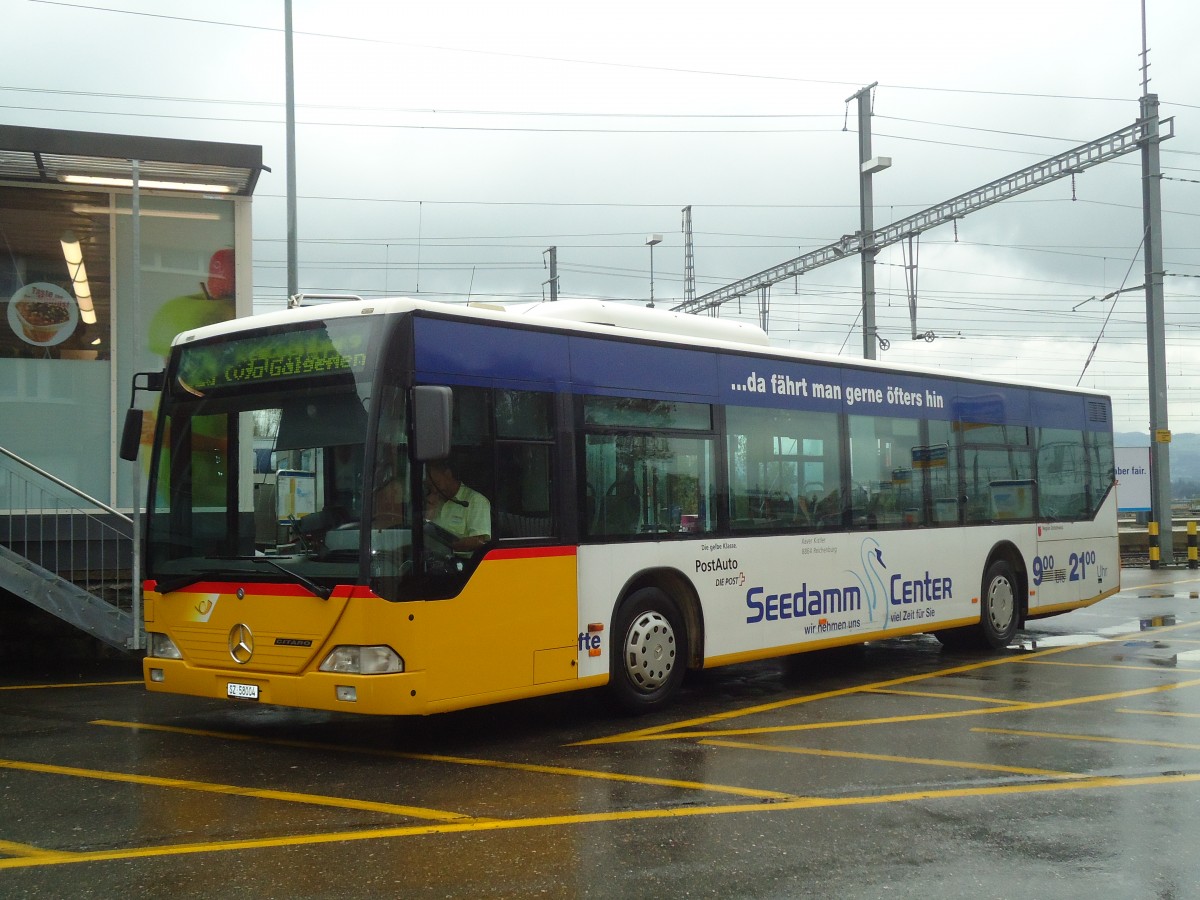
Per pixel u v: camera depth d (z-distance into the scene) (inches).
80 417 553.6
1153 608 703.1
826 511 429.1
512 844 219.3
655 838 223.0
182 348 335.6
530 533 322.3
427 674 289.4
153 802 253.9
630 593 354.9
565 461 334.3
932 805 247.3
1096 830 228.2
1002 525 517.7
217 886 196.2
